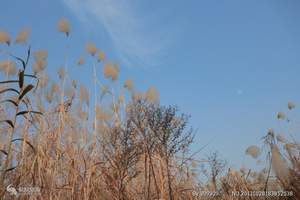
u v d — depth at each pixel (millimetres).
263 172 5328
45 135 4980
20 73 3508
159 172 4910
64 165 5039
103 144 5219
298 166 4562
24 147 4578
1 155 4367
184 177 5496
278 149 4605
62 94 5297
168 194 4883
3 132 4676
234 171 5555
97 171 5094
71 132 5273
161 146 5062
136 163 5145
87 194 4652
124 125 5246
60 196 4746
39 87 5203
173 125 5227
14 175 4391
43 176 4590
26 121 4719
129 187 5117
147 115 5207
